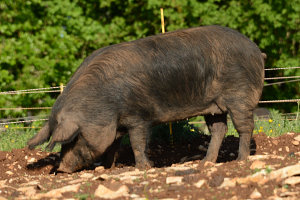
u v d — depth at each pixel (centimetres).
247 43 850
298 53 1920
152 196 596
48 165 972
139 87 800
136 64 802
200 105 846
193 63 820
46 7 1786
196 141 1101
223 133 904
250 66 838
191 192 597
